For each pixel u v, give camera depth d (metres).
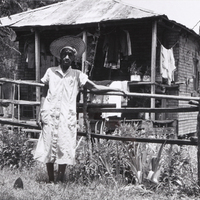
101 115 9.39
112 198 4.57
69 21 10.80
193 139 5.02
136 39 12.39
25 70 14.09
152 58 10.10
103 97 9.91
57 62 13.37
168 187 5.02
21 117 12.05
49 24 10.90
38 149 5.30
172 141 5.16
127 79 12.55
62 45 5.48
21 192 4.72
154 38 10.03
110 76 12.51
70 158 5.17
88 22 10.34
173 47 12.06
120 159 5.55
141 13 10.16
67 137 5.16
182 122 12.05
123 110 5.62
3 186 5.03
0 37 9.81
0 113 11.38
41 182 5.35
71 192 4.71
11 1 8.34
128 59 12.52
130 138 5.36
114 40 11.23
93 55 12.34
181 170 5.25
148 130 6.45
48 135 5.21
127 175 5.55
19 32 13.14
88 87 5.33
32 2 19.98
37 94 10.90
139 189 5.04
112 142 5.73
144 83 10.20
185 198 4.75
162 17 9.89
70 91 5.25
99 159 5.49
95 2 12.41
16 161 6.49
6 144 6.52
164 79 11.96
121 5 11.37
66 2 13.33
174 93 11.99
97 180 5.27
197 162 5.24
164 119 11.48
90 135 5.62
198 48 14.49
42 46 12.60
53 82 5.27
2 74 15.16
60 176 5.30
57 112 5.19
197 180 4.94
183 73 12.55
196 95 14.23
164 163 5.37
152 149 5.73
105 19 10.17
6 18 12.52
